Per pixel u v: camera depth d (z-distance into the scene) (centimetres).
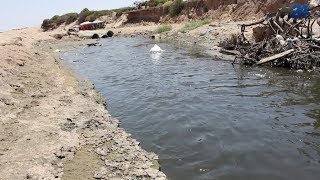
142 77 2305
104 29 8200
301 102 1477
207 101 1603
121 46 4544
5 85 1627
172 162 1016
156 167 951
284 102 1498
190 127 1290
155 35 5400
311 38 2227
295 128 1207
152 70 2531
